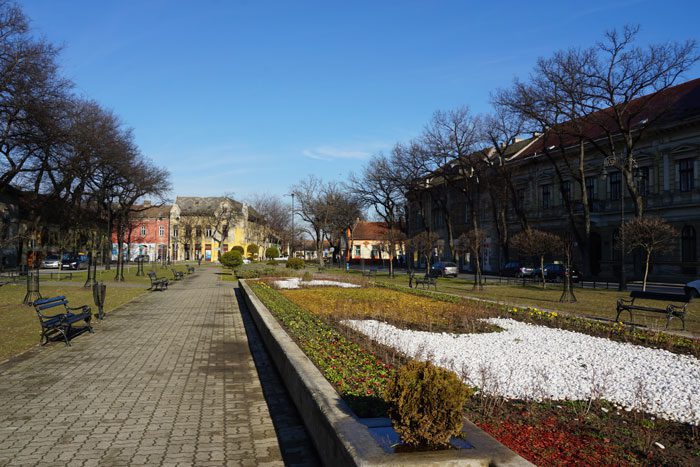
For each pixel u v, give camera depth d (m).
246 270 32.06
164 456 4.73
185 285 28.69
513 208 50.47
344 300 16.77
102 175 32.62
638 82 29.02
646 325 11.63
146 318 14.38
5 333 11.26
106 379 7.54
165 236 88.88
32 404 6.29
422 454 3.32
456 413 3.48
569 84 30.92
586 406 5.58
